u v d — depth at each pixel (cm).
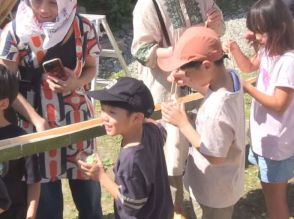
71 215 446
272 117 346
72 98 324
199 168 310
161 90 384
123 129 268
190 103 329
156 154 277
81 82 321
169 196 290
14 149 268
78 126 296
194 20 381
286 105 336
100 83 721
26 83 319
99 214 358
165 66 293
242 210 440
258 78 353
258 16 333
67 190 480
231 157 296
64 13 305
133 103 264
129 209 269
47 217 336
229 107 279
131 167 263
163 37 377
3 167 287
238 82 291
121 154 267
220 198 308
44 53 311
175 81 285
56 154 322
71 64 319
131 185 264
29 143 272
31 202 299
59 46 313
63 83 312
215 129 278
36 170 296
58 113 321
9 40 308
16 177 293
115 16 1036
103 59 861
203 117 283
